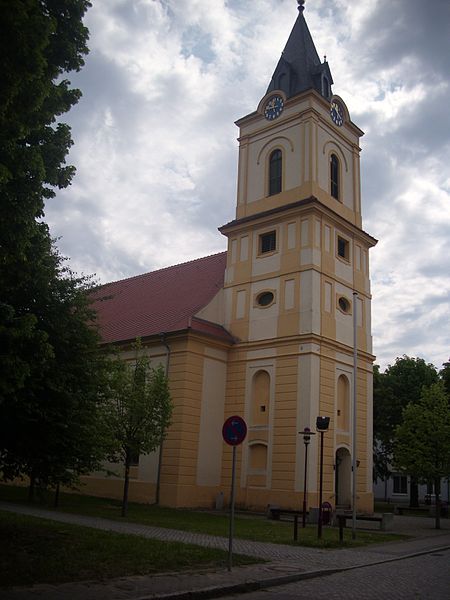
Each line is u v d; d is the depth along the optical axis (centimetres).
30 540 1345
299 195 3281
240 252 3447
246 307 3309
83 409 1383
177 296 3706
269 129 3550
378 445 4738
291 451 2895
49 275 1321
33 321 1045
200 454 3038
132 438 2297
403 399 4406
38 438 1308
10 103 898
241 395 3181
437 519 2616
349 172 3634
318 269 3112
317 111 3412
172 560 1257
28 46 858
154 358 3222
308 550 1644
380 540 2005
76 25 1156
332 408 3036
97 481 3306
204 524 2116
